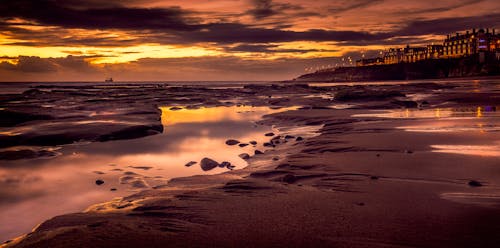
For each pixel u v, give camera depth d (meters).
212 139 13.05
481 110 18.66
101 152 10.70
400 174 6.43
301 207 4.80
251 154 10.07
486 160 7.24
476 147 8.64
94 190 6.78
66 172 8.23
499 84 58.25
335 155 8.42
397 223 4.12
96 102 28.83
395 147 9.00
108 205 5.69
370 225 4.09
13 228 5.00
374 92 28.77
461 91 38.50
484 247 3.48
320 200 5.10
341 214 4.48
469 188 5.48
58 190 6.79
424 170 6.63
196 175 7.54
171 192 6.14
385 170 6.75
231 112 24.97
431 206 4.69
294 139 11.88
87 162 9.31
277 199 5.20
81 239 3.82
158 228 4.16
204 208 4.84
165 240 3.79
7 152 10.33
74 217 4.88
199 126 17.09
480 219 4.18
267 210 4.71
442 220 4.18
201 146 11.59
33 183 7.30
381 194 5.30
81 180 7.50
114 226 4.23
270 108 27.81
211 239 3.81
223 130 15.52
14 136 12.17
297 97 37.50
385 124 13.84
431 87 50.94
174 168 8.58
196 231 4.04
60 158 9.85
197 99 36.22
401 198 5.08
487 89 41.34
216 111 25.92
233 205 4.95
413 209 4.59
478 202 4.80
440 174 6.31
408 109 21.08
